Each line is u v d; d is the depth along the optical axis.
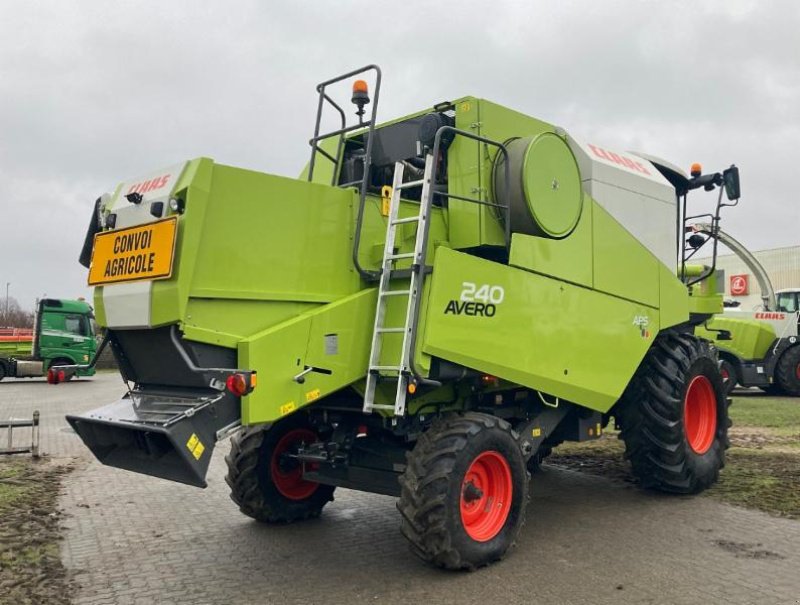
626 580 4.12
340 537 5.18
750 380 15.11
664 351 6.24
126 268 4.07
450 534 4.17
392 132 5.41
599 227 5.68
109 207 4.38
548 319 5.11
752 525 5.23
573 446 8.79
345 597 3.97
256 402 3.90
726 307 16.73
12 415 13.49
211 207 3.90
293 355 4.11
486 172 4.89
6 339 24.12
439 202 5.16
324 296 4.43
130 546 5.00
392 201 4.56
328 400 4.92
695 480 6.16
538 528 5.27
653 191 6.41
